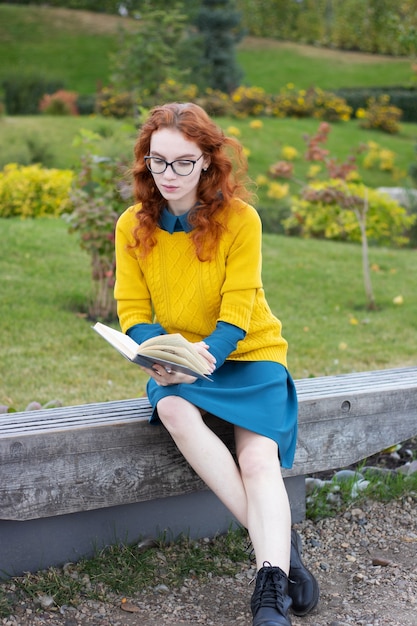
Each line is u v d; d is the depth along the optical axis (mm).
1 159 13508
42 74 19172
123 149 10797
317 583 2529
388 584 2650
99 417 2691
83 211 6324
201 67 20266
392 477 3453
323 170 15117
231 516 2977
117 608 2490
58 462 2535
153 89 15680
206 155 2578
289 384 2721
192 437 2453
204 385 2646
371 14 29062
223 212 2623
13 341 5711
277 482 2432
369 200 10219
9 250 8008
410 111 21516
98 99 17906
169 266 2658
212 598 2568
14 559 2641
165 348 2332
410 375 3332
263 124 17734
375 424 3057
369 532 3023
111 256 6391
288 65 27156
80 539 2740
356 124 19484
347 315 6988
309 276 8141
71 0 31078
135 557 2738
